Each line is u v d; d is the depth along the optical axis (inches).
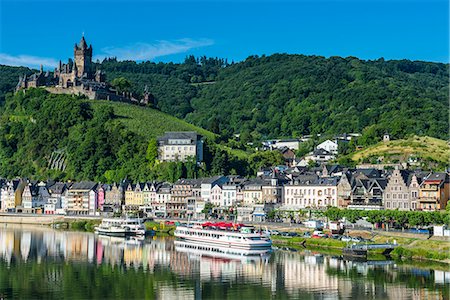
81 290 6653.5
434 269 7662.4
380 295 6437.0
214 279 7219.5
